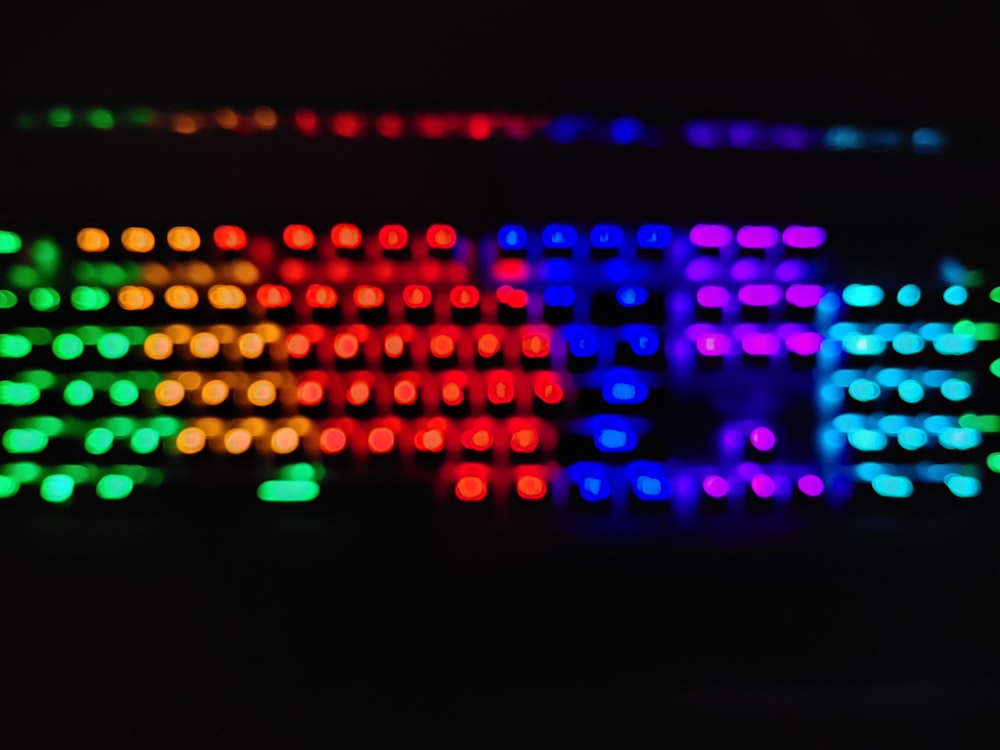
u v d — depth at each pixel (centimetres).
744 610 37
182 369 39
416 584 37
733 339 40
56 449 38
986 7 43
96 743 35
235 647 36
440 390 39
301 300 39
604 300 40
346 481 39
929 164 42
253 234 40
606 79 42
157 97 41
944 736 35
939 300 40
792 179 42
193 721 35
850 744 35
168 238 39
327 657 36
